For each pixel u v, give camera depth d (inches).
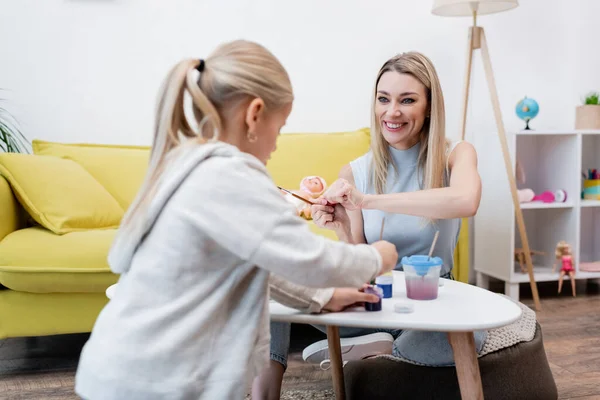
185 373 36.7
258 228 36.8
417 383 63.7
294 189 105.8
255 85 40.1
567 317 104.7
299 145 110.9
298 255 37.3
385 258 43.4
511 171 113.3
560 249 120.2
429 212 56.0
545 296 120.3
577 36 135.9
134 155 106.9
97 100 114.7
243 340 38.6
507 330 64.9
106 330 37.6
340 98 125.5
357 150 112.3
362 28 125.3
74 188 90.7
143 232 38.9
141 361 36.2
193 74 40.4
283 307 45.3
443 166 63.7
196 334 37.2
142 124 117.0
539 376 64.0
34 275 79.9
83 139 114.7
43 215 86.0
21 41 111.0
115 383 36.0
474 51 130.6
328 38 124.0
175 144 40.6
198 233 37.3
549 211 128.3
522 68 133.7
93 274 80.9
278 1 121.2
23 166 88.4
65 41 112.7
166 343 36.5
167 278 37.4
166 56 117.0
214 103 40.8
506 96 133.3
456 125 130.7
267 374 59.3
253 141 41.6
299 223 38.7
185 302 37.3
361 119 126.9
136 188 103.0
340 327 66.9
